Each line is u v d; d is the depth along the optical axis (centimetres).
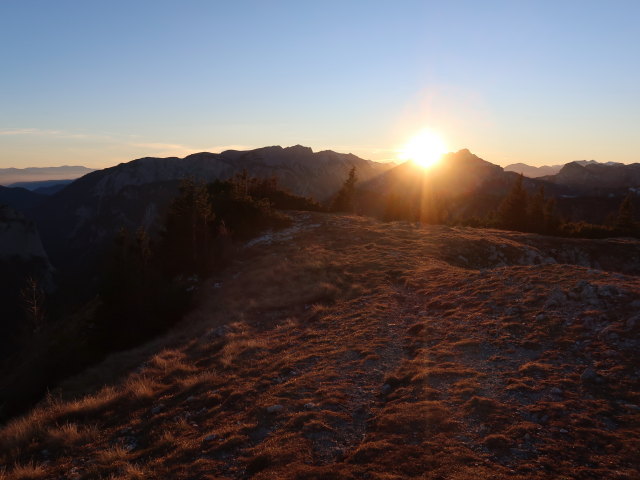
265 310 2142
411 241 3722
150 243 3547
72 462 934
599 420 834
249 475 769
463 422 873
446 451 776
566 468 700
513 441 788
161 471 812
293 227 4662
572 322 1291
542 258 3594
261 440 891
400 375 1141
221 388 1227
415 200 8269
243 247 3888
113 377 1631
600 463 709
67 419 1195
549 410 881
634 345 1087
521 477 681
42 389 1842
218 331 1859
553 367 1074
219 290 2772
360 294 2142
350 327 1642
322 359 1340
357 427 912
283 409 1011
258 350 1538
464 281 1995
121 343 2242
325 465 773
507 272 1948
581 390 951
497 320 1427
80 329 2844
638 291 1358
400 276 2398
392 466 743
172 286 2608
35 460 975
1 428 1243
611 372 1002
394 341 1429
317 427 902
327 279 2505
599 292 1399
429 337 1403
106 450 963
